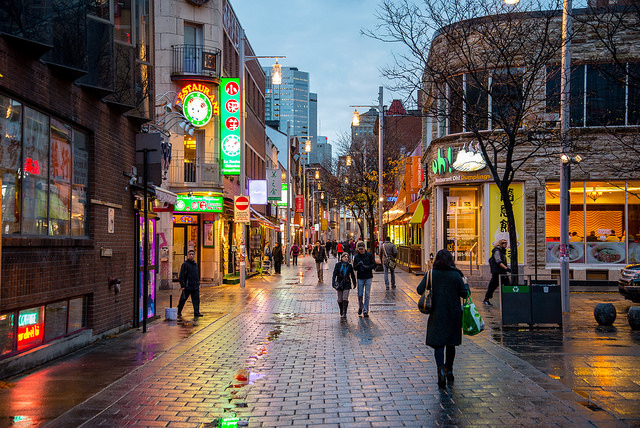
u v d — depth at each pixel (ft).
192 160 85.10
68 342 32.86
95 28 35.32
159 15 83.51
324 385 25.68
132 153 44.34
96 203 37.04
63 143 33.35
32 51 28.27
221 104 85.61
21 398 23.27
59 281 31.65
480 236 81.00
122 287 41.78
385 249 73.77
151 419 20.70
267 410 21.88
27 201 29.07
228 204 90.68
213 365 30.09
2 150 26.76
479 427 19.43
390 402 22.68
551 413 20.84
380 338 38.55
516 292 41.14
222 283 87.81
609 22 38.09
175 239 86.28
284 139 207.62
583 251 75.87
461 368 28.43
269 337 39.40
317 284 86.33
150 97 45.03
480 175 77.71
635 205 75.15
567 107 50.55
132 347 35.17
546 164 75.77
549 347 34.14
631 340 36.58
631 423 19.65
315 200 331.16
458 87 50.57
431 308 25.45
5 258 26.37
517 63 57.06
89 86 34.86
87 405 22.31
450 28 50.26
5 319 27.07
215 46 86.28
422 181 99.50
